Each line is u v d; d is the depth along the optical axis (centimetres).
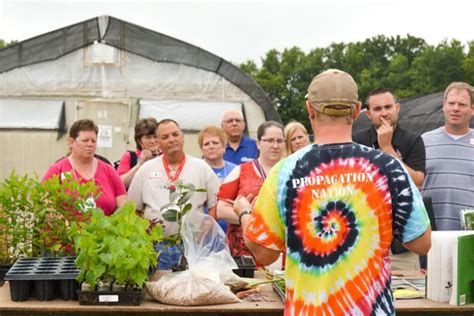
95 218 299
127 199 441
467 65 4347
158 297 293
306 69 4703
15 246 339
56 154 1367
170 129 425
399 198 219
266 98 1370
